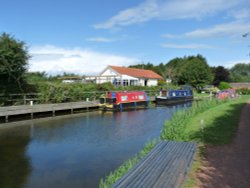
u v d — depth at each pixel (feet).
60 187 24.09
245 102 79.00
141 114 75.92
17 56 66.54
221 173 19.08
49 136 45.21
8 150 36.47
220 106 68.13
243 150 25.45
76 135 46.06
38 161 31.65
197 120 44.93
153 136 44.80
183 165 19.27
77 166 29.76
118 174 22.06
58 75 166.09
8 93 69.10
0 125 55.36
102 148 37.35
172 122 41.88
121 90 112.27
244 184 17.07
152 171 17.88
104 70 164.66
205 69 180.86
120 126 55.01
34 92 76.84
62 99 80.18
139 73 179.01
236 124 39.65
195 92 166.09
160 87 143.02
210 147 26.66
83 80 151.74
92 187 24.12
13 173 27.63
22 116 65.77
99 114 75.77
